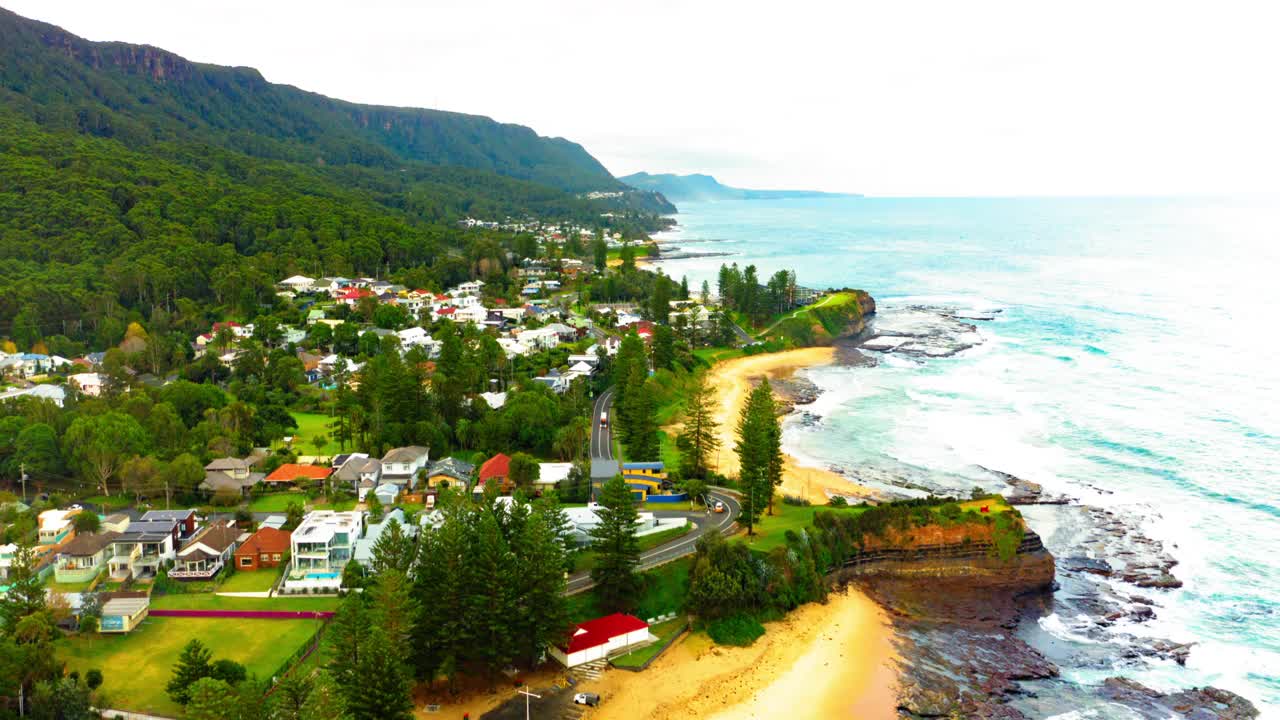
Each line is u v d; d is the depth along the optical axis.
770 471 105.62
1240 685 75.75
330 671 64.88
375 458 116.50
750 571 86.69
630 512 83.38
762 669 78.19
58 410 118.38
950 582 96.44
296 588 83.25
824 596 91.69
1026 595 93.56
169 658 71.19
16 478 106.94
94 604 75.88
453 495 96.06
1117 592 93.06
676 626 84.19
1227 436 143.38
